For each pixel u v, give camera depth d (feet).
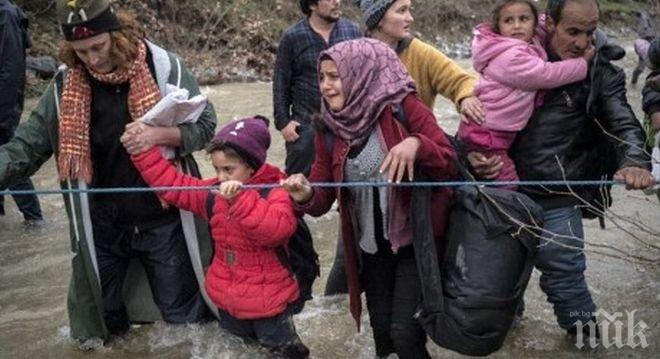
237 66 49.60
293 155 16.66
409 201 10.73
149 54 12.69
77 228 12.76
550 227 12.26
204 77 47.06
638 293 14.96
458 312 10.31
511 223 10.46
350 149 10.67
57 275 17.52
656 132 13.24
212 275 12.38
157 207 12.94
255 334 12.45
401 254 11.10
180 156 12.75
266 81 48.70
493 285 10.28
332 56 10.41
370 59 10.43
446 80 13.24
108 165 12.79
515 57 11.72
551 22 11.92
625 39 75.72
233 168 11.69
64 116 12.41
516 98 11.88
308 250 12.42
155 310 13.73
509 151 12.34
